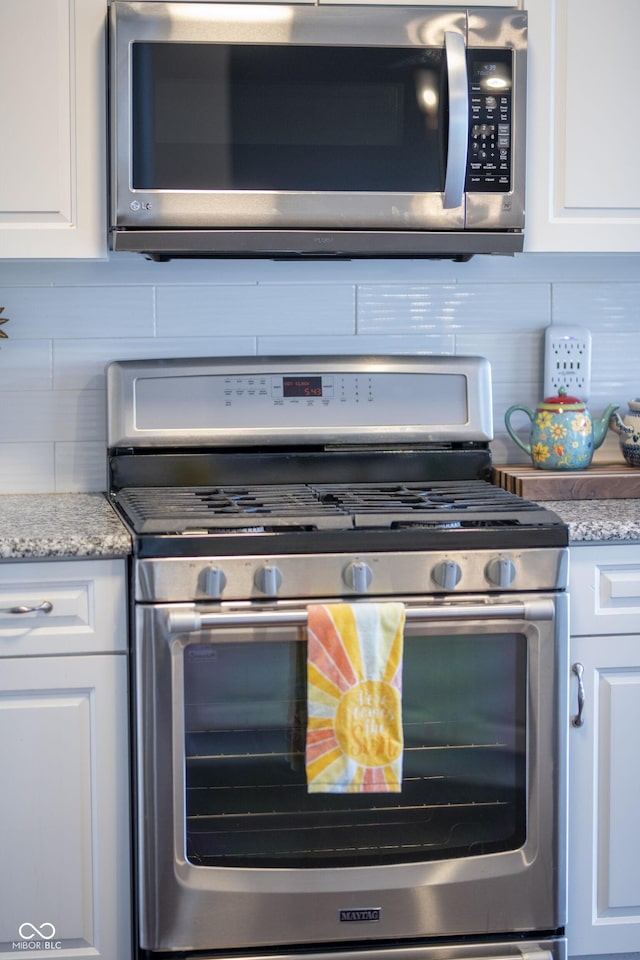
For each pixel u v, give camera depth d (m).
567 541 2.06
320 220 2.25
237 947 2.07
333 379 2.52
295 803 2.06
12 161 2.22
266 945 2.07
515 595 2.06
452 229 2.30
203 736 2.02
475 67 2.25
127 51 2.16
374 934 2.09
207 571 1.97
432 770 2.08
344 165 2.25
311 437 2.50
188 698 2.01
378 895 2.07
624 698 2.18
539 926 2.13
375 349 2.64
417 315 2.65
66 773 2.06
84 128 2.23
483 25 2.25
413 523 2.04
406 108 2.24
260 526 2.01
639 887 2.21
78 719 2.06
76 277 2.54
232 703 2.02
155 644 1.98
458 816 2.10
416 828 2.09
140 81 2.17
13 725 2.04
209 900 2.04
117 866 2.08
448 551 2.02
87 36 2.21
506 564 2.02
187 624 1.94
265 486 2.49
